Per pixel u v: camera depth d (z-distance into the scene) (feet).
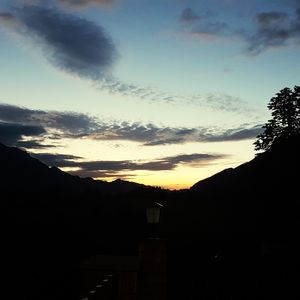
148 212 29.43
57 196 119.24
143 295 27.63
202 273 59.36
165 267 27.86
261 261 68.59
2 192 116.37
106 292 19.57
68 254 67.31
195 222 87.81
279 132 110.32
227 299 48.73
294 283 54.13
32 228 77.87
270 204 96.17
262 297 49.32
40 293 46.39
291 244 77.30
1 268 54.85
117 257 36.73
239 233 83.25
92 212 96.94
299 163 96.48
